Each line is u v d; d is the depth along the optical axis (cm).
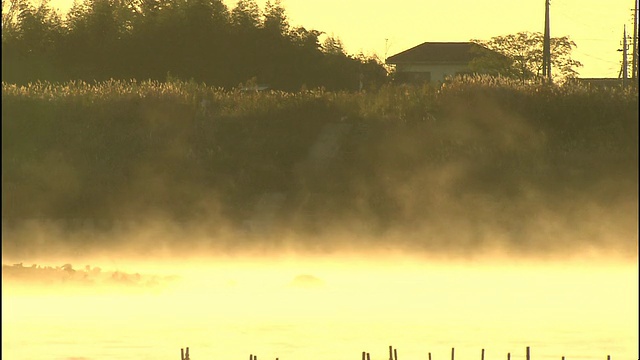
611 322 11006
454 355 9550
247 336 10275
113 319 11188
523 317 11394
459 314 11625
